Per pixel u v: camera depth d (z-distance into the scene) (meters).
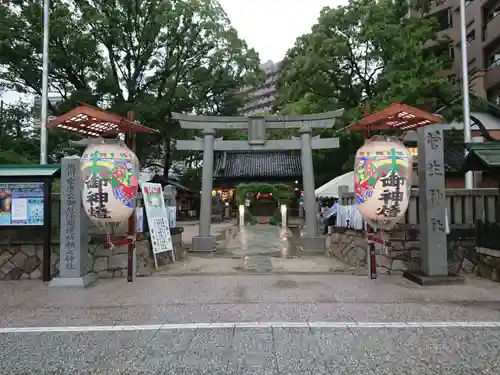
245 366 3.73
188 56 27.67
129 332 4.71
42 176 7.54
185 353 4.05
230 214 35.00
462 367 3.67
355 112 20.84
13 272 7.88
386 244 7.44
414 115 6.89
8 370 3.68
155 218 9.66
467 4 25.31
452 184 16.36
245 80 28.97
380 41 20.67
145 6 25.39
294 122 13.02
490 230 7.45
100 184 6.74
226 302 6.02
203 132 13.19
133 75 27.84
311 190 12.55
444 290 6.64
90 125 7.34
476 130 17.41
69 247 7.21
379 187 6.84
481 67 23.52
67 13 22.27
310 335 4.55
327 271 8.67
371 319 5.14
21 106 27.30
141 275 8.27
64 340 4.46
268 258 11.08
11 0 21.83
